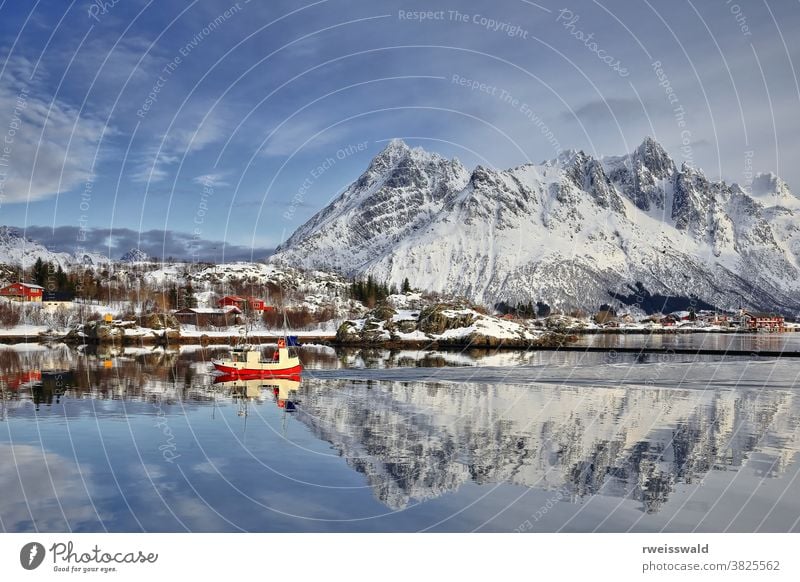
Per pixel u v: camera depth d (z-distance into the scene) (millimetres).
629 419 47469
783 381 74000
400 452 36969
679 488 30094
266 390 65688
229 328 197750
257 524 25750
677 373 84250
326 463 34469
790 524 25953
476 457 35750
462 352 140500
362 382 74375
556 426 44781
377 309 180625
